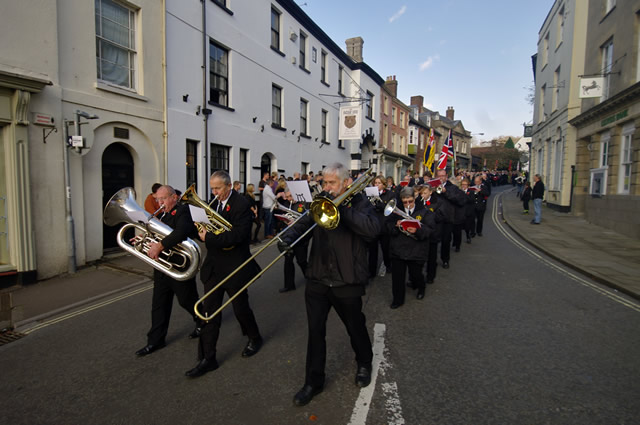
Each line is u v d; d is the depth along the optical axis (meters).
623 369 3.27
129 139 8.03
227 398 2.88
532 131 24.59
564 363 3.38
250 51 12.51
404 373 3.21
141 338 4.04
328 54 18.97
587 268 6.79
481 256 8.19
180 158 9.48
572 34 15.76
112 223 3.56
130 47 8.12
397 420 2.58
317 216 2.60
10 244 5.97
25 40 5.93
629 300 5.23
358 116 18.14
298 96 16.03
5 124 5.80
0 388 3.08
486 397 2.85
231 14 11.43
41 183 6.24
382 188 7.66
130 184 8.30
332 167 2.76
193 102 9.97
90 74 7.08
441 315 4.61
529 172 26.44
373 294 5.51
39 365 3.46
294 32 15.34
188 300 3.75
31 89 5.86
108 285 5.98
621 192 11.08
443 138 44.94
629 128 10.59
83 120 6.89
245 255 3.41
